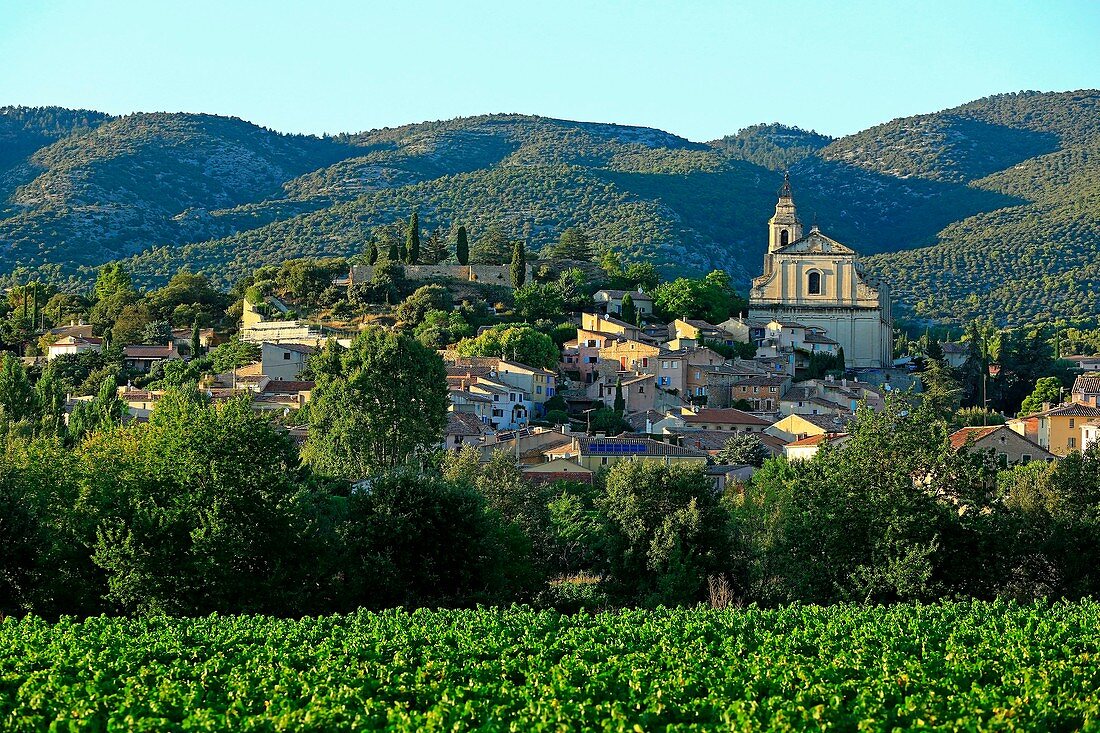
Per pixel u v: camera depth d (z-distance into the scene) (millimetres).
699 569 110188
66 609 96938
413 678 73375
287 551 97625
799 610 95375
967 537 107688
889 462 110812
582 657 80062
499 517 114188
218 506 95188
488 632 85312
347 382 144250
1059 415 179750
